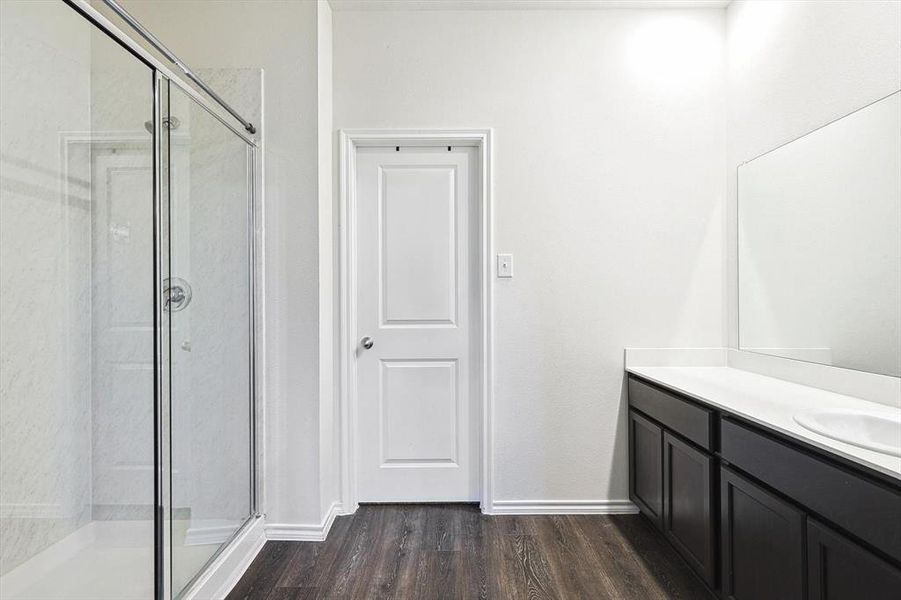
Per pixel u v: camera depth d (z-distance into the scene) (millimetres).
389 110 2697
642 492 2539
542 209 2709
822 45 2039
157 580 1744
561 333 2713
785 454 1465
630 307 2715
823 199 1988
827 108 2016
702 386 2152
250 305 2418
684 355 2699
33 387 1791
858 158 1819
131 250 1793
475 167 2793
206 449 2061
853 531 1218
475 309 2803
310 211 2459
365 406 2799
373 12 2697
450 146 2789
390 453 2811
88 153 1824
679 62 2709
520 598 1961
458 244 2793
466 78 2703
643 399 2504
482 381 2736
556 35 2703
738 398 1901
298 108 2459
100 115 1802
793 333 2168
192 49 2469
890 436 1552
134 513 1771
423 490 2818
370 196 2793
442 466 2820
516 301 2711
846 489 1238
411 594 1989
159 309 1797
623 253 2711
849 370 1895
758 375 2422
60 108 1794
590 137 2705
